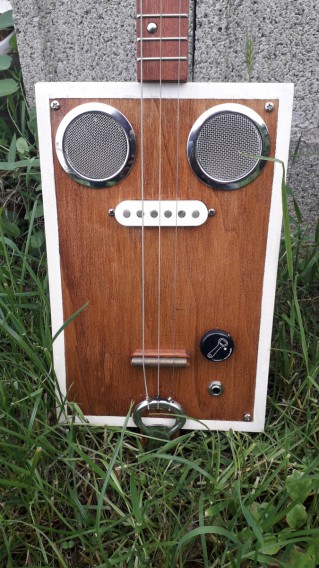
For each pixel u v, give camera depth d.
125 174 0.39
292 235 0.61
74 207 0.41
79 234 0.41
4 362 0.47
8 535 0.38
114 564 0.36
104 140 0.39
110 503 0.39
